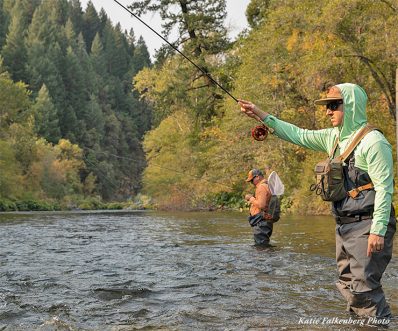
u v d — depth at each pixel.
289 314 4.35
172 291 5.48
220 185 34.66
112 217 26.64
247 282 5.93
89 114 119.06
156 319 4.28
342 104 4.06
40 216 29.56
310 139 4.37
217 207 36.31
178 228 15.76
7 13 137.75
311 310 4.48
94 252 9.17
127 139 130.88
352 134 4.04
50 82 112.75
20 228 16.70
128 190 120.75
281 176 27.86
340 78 20.59
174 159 42.44
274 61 25.45
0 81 65.69
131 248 9.79
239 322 4.11
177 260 7.90
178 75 37.16
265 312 4.45
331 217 20.19
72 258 8.34
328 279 6.05
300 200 24.52
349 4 18.48
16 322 4.30
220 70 36.97
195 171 39.28
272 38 24.59
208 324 4.07
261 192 9.76
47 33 133.00
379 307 4.01
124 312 4.56
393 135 20.23
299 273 6.51
